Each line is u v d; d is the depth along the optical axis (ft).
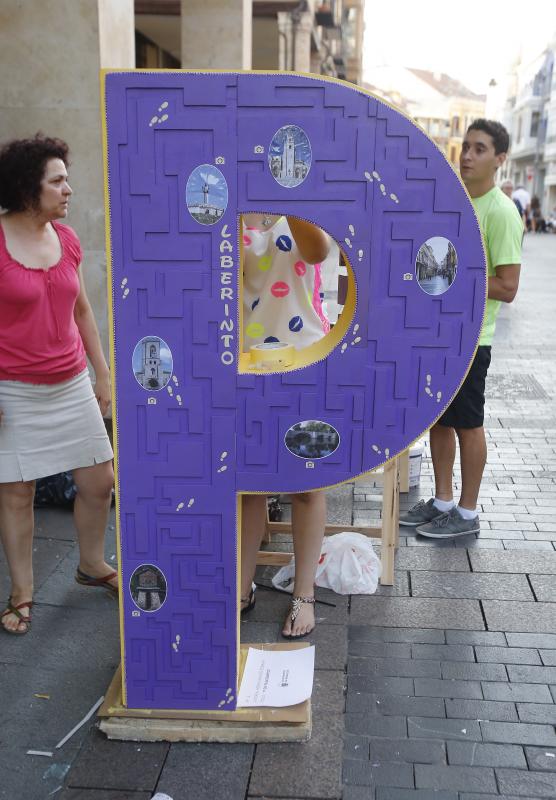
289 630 9.84
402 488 14.75
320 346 7.91
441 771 7.60
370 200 7.10
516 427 18.99
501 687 8.89
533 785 7.43
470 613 10.44
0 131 16.21
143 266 7.29
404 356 7.45
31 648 9.59
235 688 8.09
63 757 7.81
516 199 76.89
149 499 7.80
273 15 41.29
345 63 84.89
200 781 7.48
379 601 10.73
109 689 8.47
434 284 7.27
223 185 7.09
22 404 9.43
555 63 190.80
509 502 14.33
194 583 7.93
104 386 10.73
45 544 12.32
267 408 7.58
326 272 37.65
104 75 6.93
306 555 9.96
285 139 6.98
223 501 7.79
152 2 32.63
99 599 10.74
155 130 7.01
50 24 15.66
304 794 7.31
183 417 7.61
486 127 11.59
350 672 9.14
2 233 8.91
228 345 7.45
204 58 26.35
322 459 7.72
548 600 10.80
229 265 7.26
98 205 16.51
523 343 29.17
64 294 9.36
